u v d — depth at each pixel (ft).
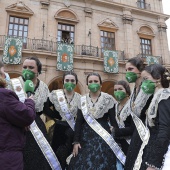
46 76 55.47
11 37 53.62
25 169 10.30
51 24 61.26
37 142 10.96
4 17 57.62
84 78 59.36
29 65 11.69
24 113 7.95
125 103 14.10
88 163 11.14
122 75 64.49
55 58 57.26
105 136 11.88
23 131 8.50
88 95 13.57
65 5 64.03
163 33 77.15
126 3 74.23
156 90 9.34
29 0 60.44
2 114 7.72
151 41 75.46
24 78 12.06
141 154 8.99
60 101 14.03
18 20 59.36
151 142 8.80
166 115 7.52
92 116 12.53
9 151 7.50
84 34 64.75
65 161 13.41
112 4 69.77
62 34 63.21
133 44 71.00
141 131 9.75
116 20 70.49
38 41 57.98
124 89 14.21
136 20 73.97
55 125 14.35
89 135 12.07
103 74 62.03
